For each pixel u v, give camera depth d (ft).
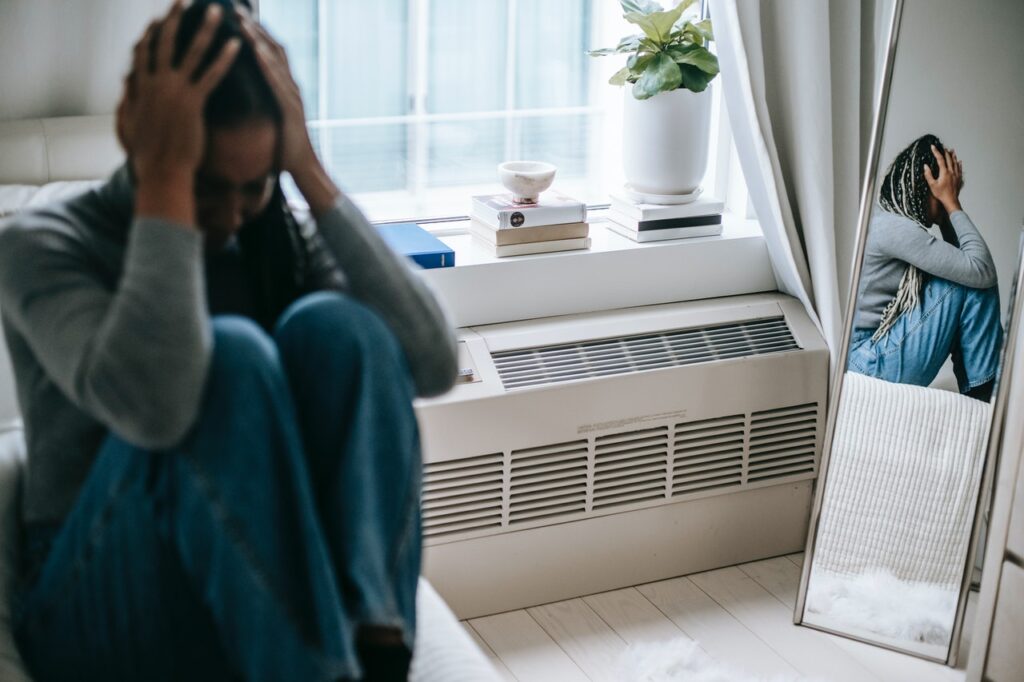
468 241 7.64
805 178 7.36
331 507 3.30
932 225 6.68
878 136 6.48
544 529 7.06
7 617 3.62
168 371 2.96
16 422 4.22
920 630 6.82
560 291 7.41
